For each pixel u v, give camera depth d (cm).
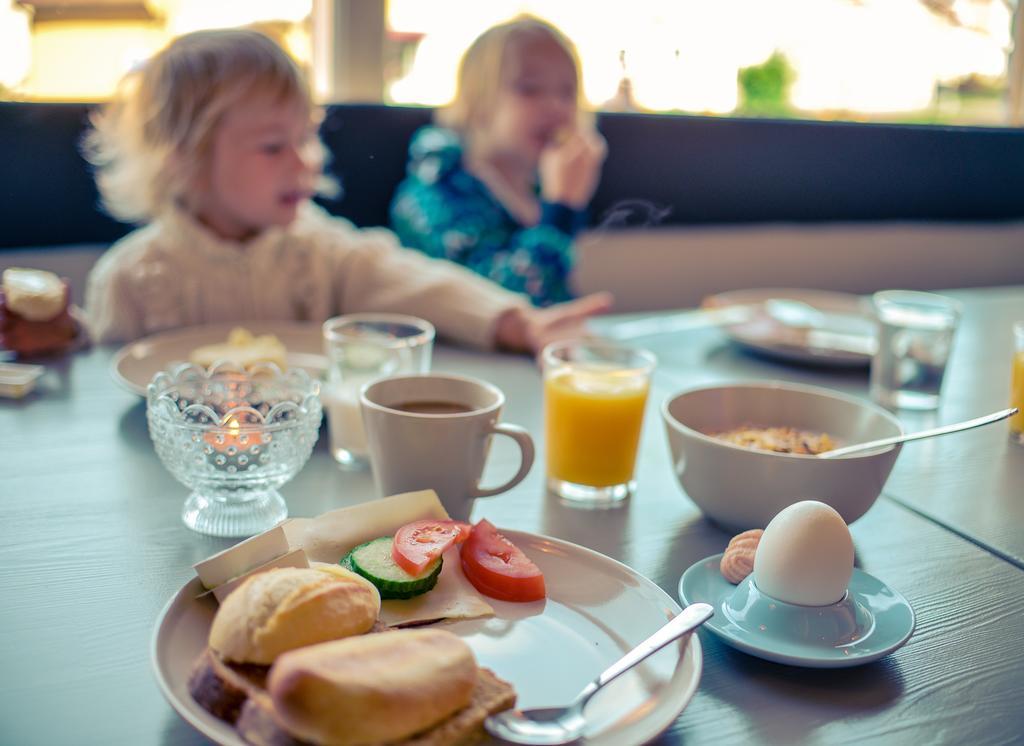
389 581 57
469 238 193
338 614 49
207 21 199
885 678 55
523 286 188
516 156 209
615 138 232
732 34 258
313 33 219
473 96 206
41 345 110
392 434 70
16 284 110
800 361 124
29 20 183
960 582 68
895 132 263
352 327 99
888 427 77
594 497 80
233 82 132
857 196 266
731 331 130
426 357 98
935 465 93
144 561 66
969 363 129
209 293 141
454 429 69
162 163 138
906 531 77
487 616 58
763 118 250
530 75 201
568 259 200
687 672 50
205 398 79
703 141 242
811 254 264
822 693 54
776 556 57
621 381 79
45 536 68
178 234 141
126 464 82
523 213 209
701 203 248
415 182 203
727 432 83
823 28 270
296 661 42
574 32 243
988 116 298
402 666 44
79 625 57
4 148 172
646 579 60
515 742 45
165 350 111
